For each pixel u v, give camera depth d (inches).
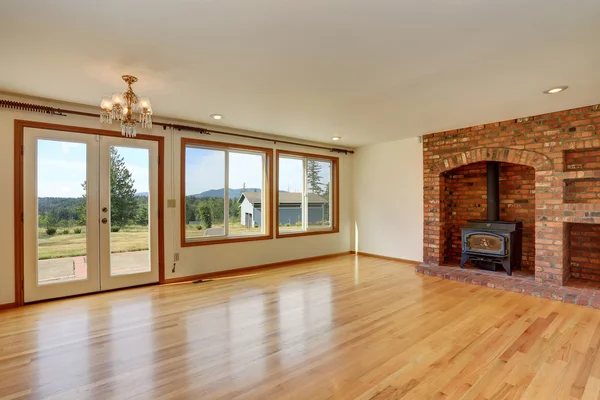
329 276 190.4
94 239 155.5
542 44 90.0
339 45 91.1
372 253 255.8
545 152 161.5
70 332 110.7
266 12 74.3
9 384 79.9
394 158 239.1
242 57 98.7
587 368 87.3
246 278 186.4
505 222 181.8
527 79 116.3
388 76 114.0
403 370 86.7
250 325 117.2
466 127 191.9
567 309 132.6
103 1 69.3
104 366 88.6
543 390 77.5
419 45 91.0
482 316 125.1
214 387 78.8
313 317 125.0
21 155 137.9
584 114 149.7
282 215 232.8
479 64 103.8
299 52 95.4
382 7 72.3
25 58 98.7
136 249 167.8
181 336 107.8
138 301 144.2
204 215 192.9
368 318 123.6
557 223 157.2
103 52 94.7
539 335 108.1
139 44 90.0
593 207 146.6
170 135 178.5
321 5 71.4
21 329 113.2
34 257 141.0
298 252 236.4
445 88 126.1
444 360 91.9
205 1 69.5
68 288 148.6
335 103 145.6
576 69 107.5
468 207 215.5
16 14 74.2
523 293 153.6
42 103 141.3
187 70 108.6
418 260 223.1
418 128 196.2
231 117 172.4
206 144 191.3
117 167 161.8
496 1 69.7
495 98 138.0
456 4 70.9
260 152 218.5
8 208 135.6
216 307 136.5
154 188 173.0
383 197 247.1
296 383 80.6
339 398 74.5
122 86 124.5
